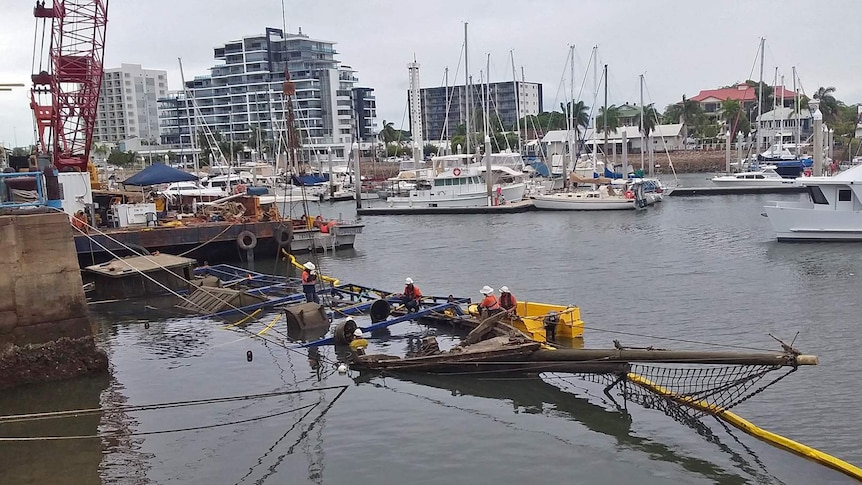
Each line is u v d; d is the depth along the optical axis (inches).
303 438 682.8
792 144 5300.2
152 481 603.8
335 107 7628.0
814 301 1163.9
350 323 987.9
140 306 1310.3
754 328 1019.9
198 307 1259.2
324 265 1782.7
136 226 1772.9
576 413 723.4
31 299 839.7
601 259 1695.4
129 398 805.9
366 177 4859.7
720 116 6102.4
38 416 726.5
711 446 635.5
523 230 2338.8
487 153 2997.0
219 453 655.8
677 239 1975.9
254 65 7706.7
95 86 2039.9
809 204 1893.5
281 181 3902.6
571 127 3752.5
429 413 735.1
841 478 569.0
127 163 6584.6
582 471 598.2
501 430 687.7
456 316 1084.5
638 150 6003.9
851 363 839.7
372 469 613.0
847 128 5177.2
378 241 2223.2
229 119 7746.1
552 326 980.6
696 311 1138.0
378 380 843.4
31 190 1581.0
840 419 682.2
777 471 584.4
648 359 705.6
